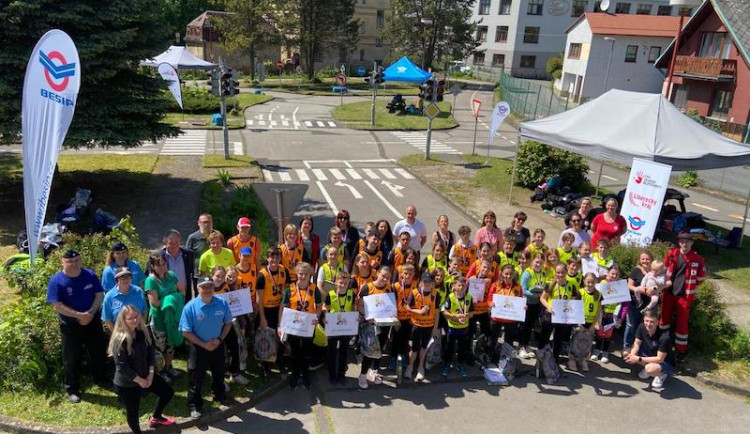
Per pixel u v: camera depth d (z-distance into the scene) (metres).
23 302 7.91
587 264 9.23
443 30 55.91
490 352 8.49
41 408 6.82
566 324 8.44
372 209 17.25
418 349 8.00
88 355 7.44
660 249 10.21
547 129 15.97
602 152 14.10
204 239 8.67
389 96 49.31
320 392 7.77
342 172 22.11
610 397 7.98
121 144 14.99
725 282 12.26
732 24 30.94
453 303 8.02
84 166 20.17
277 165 22.91
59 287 6.73
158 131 15.37
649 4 69.06
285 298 7.56
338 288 7.60
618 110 14.97
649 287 8.55
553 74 62.91
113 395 7.17
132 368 6.10
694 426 7.43
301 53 59.28
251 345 8.39
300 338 7.58
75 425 6.58
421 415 7.36
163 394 6.55
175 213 15.28
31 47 13.18
